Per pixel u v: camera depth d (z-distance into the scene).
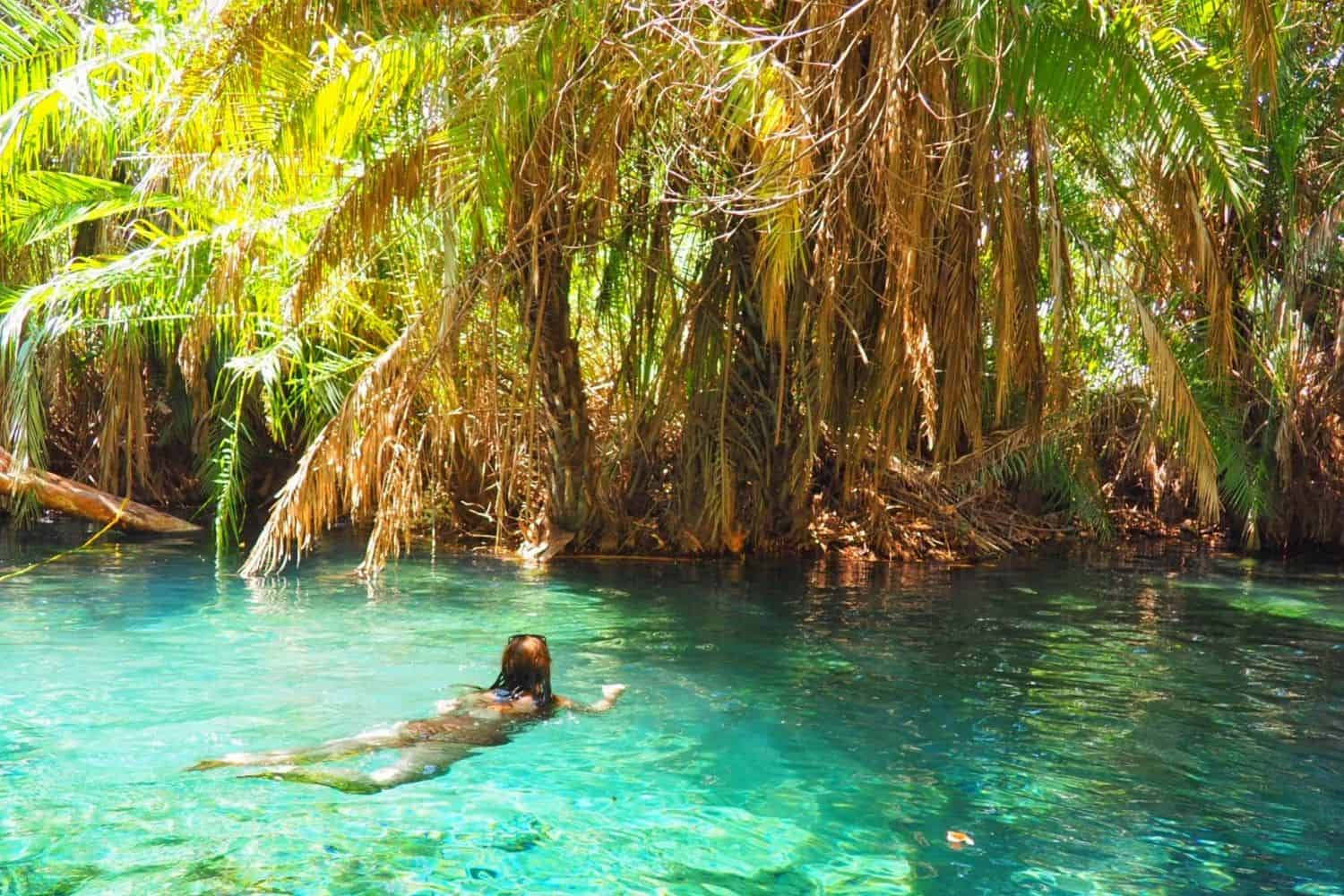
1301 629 7.53
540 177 8.08
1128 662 6.37
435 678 5.56
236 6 6.67
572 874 3.21
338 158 7.91
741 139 8.23
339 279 9.70
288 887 3.06
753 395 10.91
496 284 8.61
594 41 6.79
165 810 3.64
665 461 11.83
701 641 6.80
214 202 9.39
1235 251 11.91
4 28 8.25
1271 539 13.01
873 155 6.97
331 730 4.60
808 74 7.04
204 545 10.88
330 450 8.19
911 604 8.37
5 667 5.66
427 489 12.14
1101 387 12.77
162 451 14.50
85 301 11.19
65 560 9.66
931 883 3.19
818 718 5.04
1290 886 3.21
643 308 10.76
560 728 4.77
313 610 7.50
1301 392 12.62
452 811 3.70
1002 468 12.70
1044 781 4.16
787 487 11.16
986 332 10.92
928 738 4.73
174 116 7.07
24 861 3.20
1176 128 6.99
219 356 13.18
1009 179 7.63
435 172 7.45
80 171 11.90
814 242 8.90
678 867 3.27
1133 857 3.42
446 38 7.28
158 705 4.95
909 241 7.34
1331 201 11.81
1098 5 6.89
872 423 9.98
